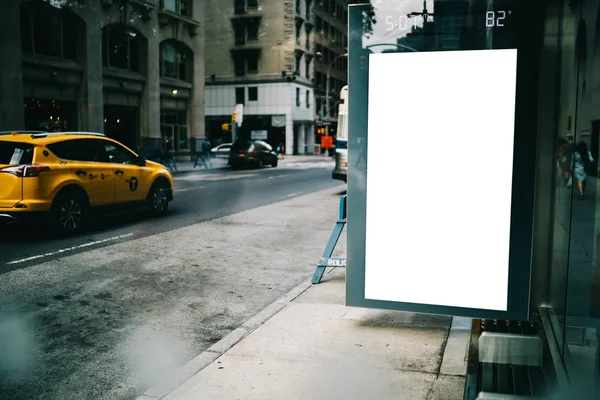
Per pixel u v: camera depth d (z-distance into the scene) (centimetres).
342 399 351
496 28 355
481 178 372
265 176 2578
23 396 378
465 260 380
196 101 3781
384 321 506
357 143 397
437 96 374
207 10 5716
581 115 265
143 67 3203
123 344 476
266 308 555
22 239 933
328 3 6619
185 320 542
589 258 249
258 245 919
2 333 499
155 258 809
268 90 5612
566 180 306
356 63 388
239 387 371
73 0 2561
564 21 314
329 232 1044
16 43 2217
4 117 2180
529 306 370
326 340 458
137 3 3019
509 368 329
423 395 354
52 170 939
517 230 368
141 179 1159
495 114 363
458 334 469
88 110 2689
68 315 551
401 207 393
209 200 1544
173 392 365
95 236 970
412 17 374
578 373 264
